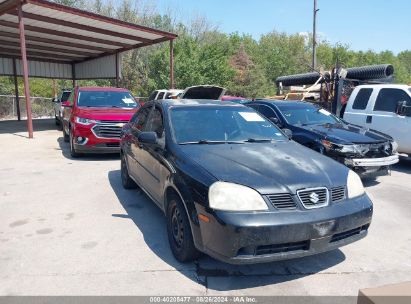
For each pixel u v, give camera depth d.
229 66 34.47
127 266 3.60
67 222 4.80
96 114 9.06
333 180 3.48
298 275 3.46
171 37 17.56
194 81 29.47
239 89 37.62
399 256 3.89
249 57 45.00
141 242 4.18
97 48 21.17
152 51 34.75
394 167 8.82
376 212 5.33
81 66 25.58
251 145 4.30
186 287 3.23
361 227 3.56
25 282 3.29
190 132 4.43
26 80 12.82
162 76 29.36
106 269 3.54
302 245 3.18
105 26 15.39
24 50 12.58
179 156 3.88
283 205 3.16
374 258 3.84
